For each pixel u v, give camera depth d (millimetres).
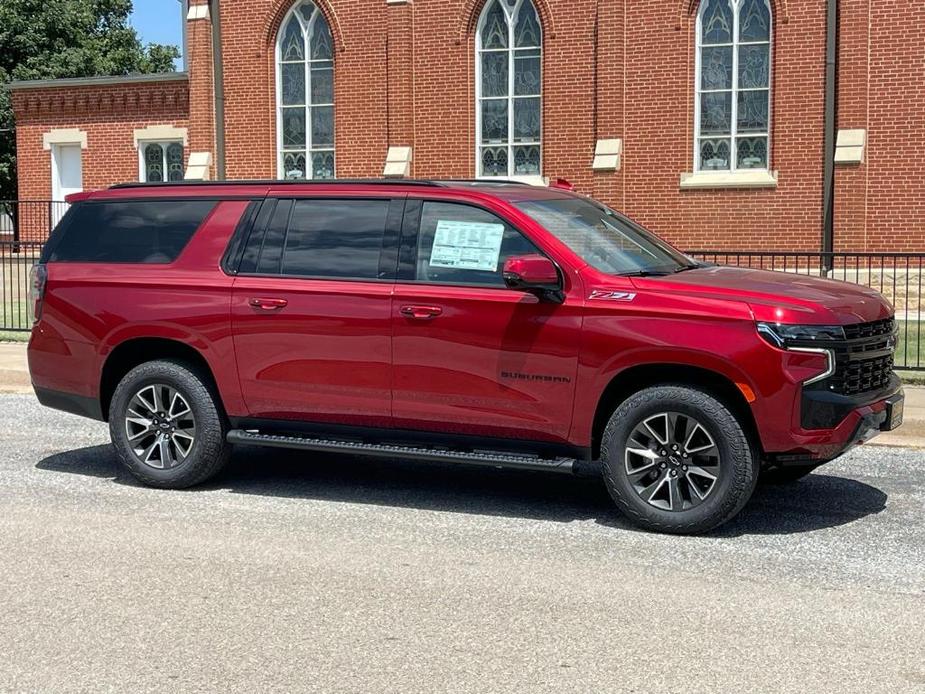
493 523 6828
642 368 6578
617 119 19828
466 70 21078
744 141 19344
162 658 4680
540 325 6652
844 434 6281
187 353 7859
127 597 5445
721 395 6508
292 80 22781
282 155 22984
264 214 7539
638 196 19922
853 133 18141
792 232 18984
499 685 4387
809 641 4848
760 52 19078
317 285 7223
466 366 6844
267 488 7770
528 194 7289
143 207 7930
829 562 6000
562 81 20359
